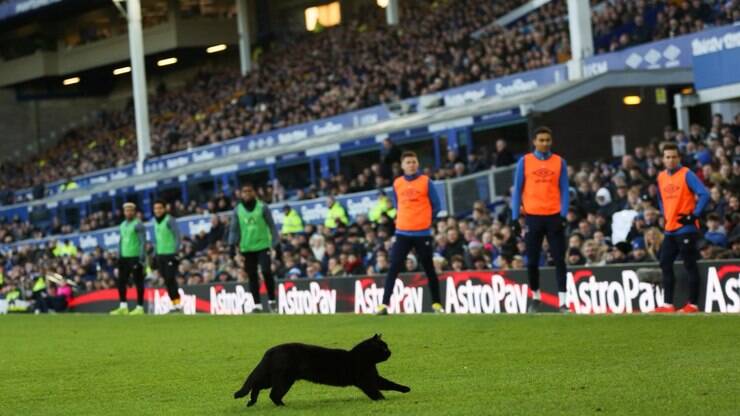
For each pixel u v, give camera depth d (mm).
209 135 46781
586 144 28125
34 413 8180
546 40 34938
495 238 20062
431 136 31547
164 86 58719
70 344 14312
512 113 28578
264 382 7371
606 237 19391
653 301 14883
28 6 59031
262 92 47062
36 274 34562
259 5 57625
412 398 7711
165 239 20359
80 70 63688
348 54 45656
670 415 6484
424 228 15164
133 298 26609
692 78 28688
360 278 20062
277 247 18344
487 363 9773
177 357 11820
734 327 10906
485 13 41844
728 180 19203
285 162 36719
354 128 37688
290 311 21875
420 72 38844
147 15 59844
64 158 58469
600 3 37000
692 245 12992
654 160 20953
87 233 41000
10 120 65750
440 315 14570
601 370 8766
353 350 7438
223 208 35406
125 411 8031
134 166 49938
